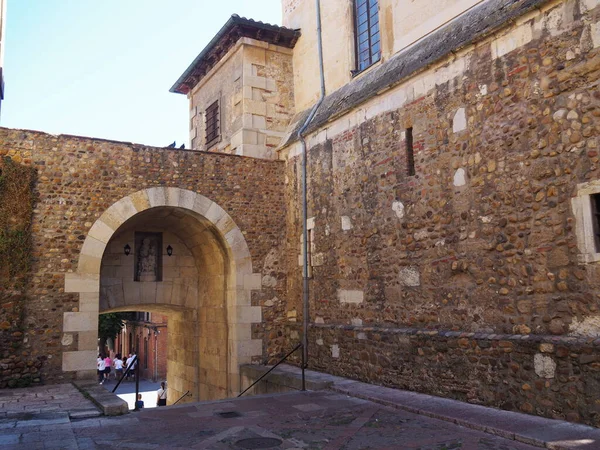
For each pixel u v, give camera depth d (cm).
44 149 884
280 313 1052
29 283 846
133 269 1103
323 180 961
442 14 830
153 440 517
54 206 879
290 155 1075
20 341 827
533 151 582
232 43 1207
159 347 2400
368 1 1019
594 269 514
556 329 545
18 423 576
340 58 1063
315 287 967
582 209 529
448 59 702
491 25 636
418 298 730
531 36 593
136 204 943
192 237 1115
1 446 484
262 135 1154
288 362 1031
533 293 572
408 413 610
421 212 734
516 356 576
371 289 823
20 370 821
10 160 852
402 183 771
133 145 955
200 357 1164
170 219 1068
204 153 1019
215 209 1014
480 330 632
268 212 1069
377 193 821
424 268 723
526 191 587
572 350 518
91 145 921
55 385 830
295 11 1234
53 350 848
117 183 933
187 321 1236
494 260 620
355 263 862
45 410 642
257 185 1065
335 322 905
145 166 960
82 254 887
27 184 853
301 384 812
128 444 501
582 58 539
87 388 778
